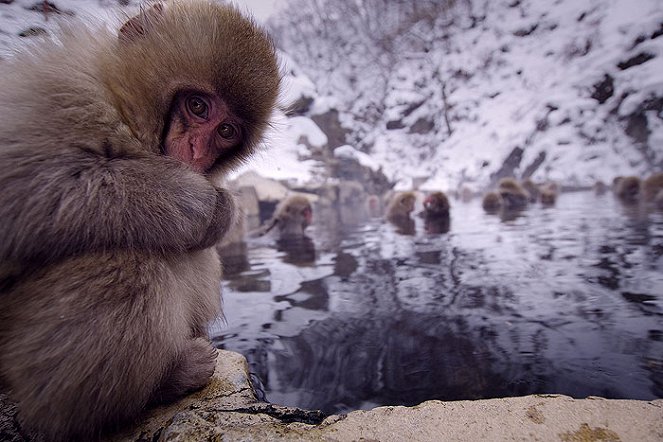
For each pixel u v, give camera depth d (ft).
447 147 16.62
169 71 1.13
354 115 19.98
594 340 1.43
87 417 0.90
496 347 1.41
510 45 16.89
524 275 2.35
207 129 1.20
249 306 2.06
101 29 1.19
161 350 0.96
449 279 2.38
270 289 2.39
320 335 1.63
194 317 1.26
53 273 0.89
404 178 16.52
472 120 16.47
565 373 1.21
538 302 1.86
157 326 0.95
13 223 0.87
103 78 1.06
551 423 0.89
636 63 12.12
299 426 0.94
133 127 1.08
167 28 1.14
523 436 0.86
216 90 1.18
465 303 1.92
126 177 0.97
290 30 22.41
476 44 17.99
